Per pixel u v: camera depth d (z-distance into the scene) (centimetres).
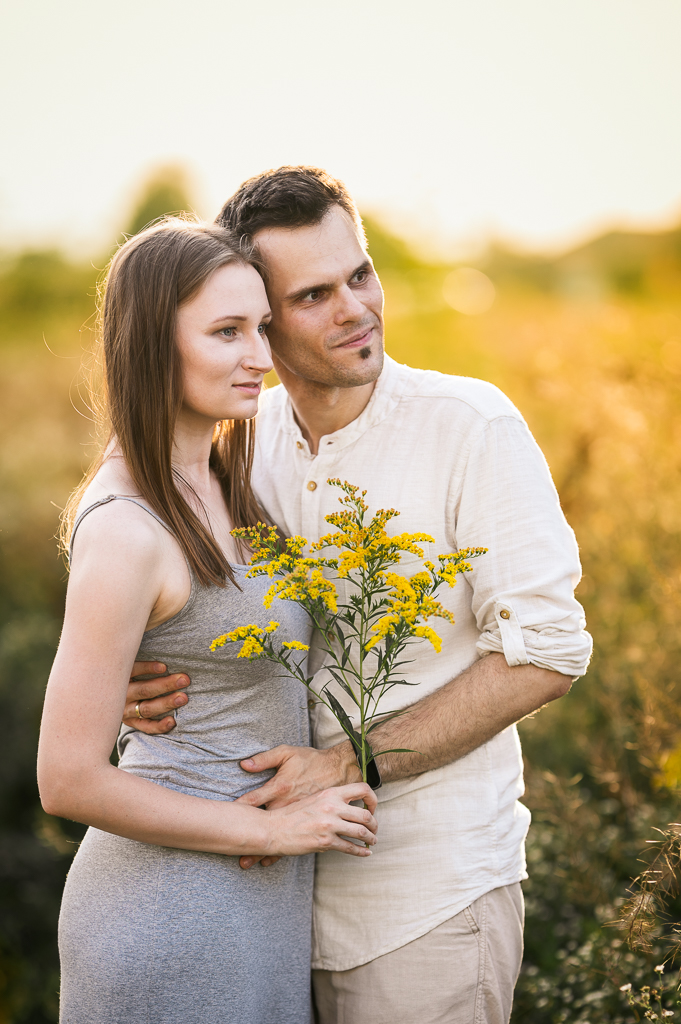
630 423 354
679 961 200
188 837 145
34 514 524
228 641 153
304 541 155
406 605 146
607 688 288
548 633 158
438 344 585
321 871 175
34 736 388
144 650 155
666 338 418
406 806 169
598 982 210
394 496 172
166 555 147
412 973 166
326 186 166
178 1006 146
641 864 232
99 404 172
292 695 165
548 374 445
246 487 178
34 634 437
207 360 153
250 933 153
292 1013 164
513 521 162
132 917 148
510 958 171
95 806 137
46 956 324
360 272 168
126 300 154
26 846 347
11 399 668
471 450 166
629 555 343
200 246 153
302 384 175
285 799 157
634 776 268
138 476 151
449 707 161
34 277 883
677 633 278
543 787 255
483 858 167
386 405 175
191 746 157
